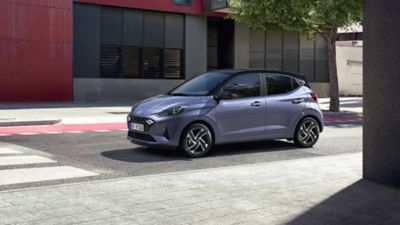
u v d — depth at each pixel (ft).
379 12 22.25
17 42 79.77
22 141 36.73
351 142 38.75
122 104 81.35
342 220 17.06
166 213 17.30
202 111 29.94
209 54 105.81
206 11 96.73
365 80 23.18
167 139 29.19
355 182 22.75
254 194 20.24
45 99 82.53
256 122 32.27
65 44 83.76
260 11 66.49
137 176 23.36
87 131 44.45
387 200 19.71
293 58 110.63
